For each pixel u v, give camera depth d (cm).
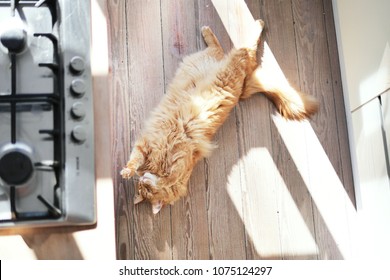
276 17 166
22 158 79
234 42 161
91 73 88
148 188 138
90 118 86
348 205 162
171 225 146
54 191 83
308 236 157
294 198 158
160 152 140
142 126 148
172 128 142
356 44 156
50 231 85
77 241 85
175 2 157
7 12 88
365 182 155
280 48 164
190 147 143
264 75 158
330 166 163
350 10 159
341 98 168
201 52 154
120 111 147
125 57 151
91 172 85
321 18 170
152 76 152
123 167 145
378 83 143
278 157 158
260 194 155
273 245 153
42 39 87
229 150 155
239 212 153
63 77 86
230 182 153
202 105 145
